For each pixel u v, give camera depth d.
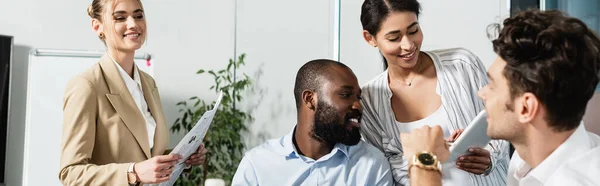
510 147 2.14
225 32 4.27
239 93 4.16
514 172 1.22
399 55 1.65
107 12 1.88
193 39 4.27
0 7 3.98
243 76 4.16
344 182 1.67
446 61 1.74
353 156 1.70
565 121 0.99
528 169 1.15
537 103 0.98
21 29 4.00
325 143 1.67
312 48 3.82
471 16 2.68
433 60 1.74
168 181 1.92
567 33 0.96
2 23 3.98
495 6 2.62
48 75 3.79
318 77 1.63
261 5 4.07
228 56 4.26
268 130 4.04
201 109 4.10
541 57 0.96
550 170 1.02
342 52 2.63
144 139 1.87
